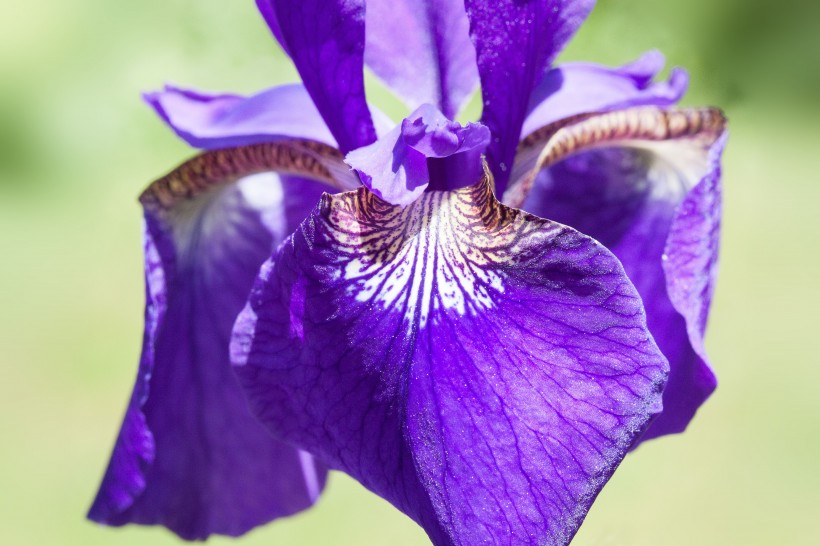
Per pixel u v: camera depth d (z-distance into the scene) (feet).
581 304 0.54
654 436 0.61
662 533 1.14
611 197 0.65
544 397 0.54
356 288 0.56
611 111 0.62
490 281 0.55
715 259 0.60
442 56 0.60
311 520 1.25
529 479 0.53
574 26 0.59
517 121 0.58
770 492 1.29
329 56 0.58
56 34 2.29
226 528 0.65
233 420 0.65
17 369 1.68
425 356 0.55
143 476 0.62
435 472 0.54
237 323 0.56
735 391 1.46
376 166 0.55
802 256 1.71
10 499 1.42
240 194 0.66
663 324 0.63
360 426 0.55
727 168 1.74
